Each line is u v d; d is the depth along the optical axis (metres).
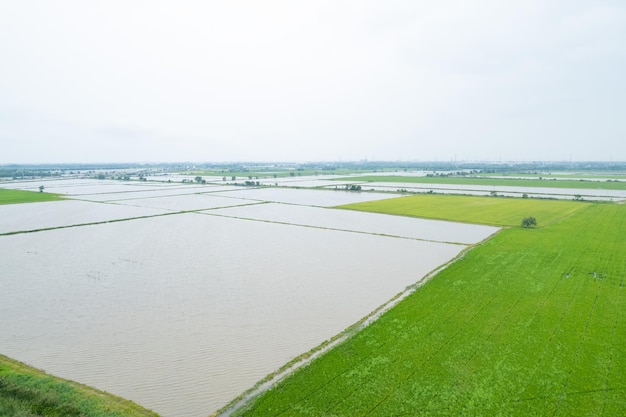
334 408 19.88
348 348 25.97
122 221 76.44
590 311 31.06
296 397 20.81
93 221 75.94
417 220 78.12
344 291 37.25
